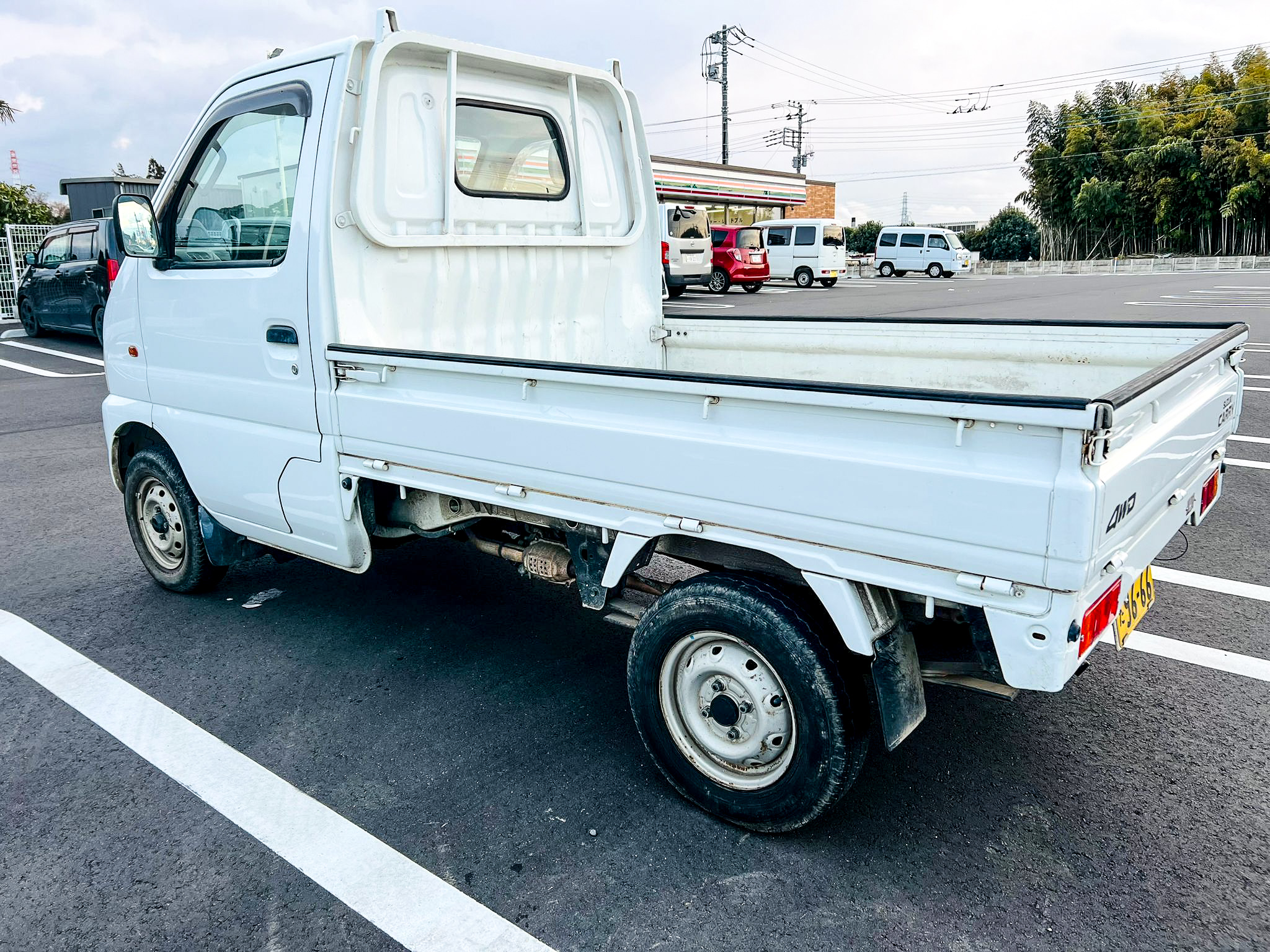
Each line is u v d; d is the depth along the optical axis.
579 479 2.72
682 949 2.33
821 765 2.51
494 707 3.58
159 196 4.00
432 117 3.51
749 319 4.41
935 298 22.89
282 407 3.57
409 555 5.31
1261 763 3.08
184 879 2.63
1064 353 3.61
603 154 4.26
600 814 2.89
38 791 3.06
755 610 2.52
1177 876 2.55
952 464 2.06
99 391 10.95
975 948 2.30
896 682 2.44
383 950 2.35
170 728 3.44
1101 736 3.27
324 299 3.30
